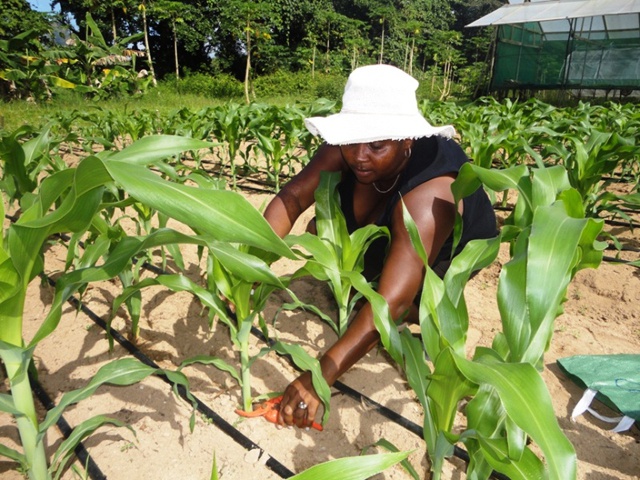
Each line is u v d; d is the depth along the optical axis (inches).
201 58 1123.9
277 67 1050.1
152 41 1080.2
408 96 61.6
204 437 66.4
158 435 66.2
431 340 47.6
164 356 84.2
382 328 53.8
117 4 812.6
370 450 65.7
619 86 616.1
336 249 74.4
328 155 81.4
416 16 1347.2
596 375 77.0
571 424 70.7
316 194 75.0
